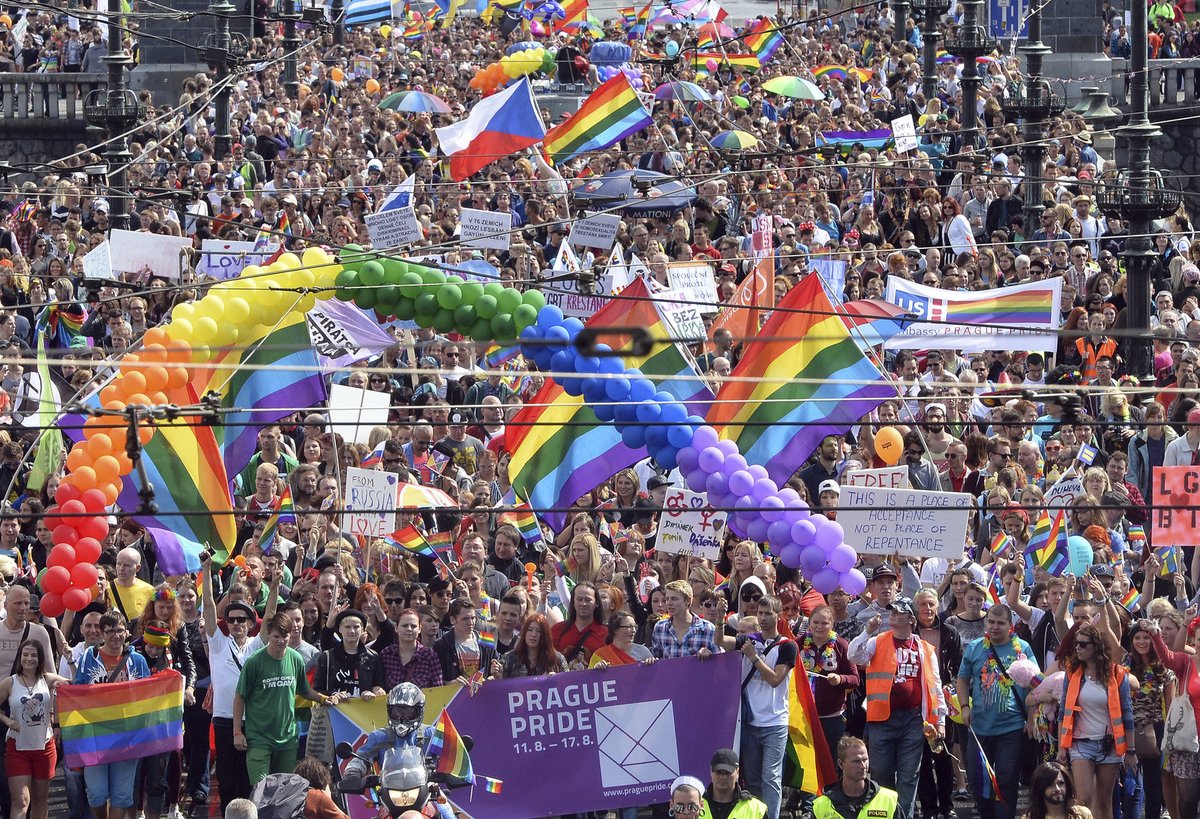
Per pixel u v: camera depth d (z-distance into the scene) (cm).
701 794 4462
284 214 9369
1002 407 6675
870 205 9506
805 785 4888
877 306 6812
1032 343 6838
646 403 4956
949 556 5147
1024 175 9425
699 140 11538
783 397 5641
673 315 6956
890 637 4884
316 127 12225
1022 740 4928
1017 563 5188
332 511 4022
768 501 4972
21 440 6419
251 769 4838
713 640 5003
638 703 4897
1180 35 14738
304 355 5978
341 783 4406
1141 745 4897
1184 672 4881
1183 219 9125
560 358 5244
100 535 5012
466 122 9469
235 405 5916
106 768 4878
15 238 9712
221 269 8019
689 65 14550
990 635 4919
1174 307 8356
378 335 5978
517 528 5812
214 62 10931
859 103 13388
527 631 4912
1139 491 6112
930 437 6347
